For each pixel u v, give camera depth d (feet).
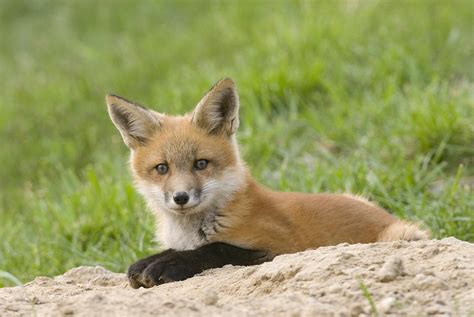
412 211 39.27
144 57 76.33
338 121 50.34
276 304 21.99
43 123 67.10
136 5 95.91
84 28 93.76
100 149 59.41
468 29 62.85
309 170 45.75
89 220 43.01
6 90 76.84
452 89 52.80
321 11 67.87
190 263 28.50
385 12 67.92
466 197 38.78
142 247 39.06
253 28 71.61
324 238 30.35
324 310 21.26
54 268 39.55
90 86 71.92
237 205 29.99
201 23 82.74
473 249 25.00
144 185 32.24
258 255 29.55
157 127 32.58
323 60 58.44
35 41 92.89
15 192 55.98
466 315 20.56
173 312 21.59
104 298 22.41
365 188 40.98
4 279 38.60
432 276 22.54
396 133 46.39
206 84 59.00
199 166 31.14
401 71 55.72
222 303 22.84
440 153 44.50
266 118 54.54
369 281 22.71
